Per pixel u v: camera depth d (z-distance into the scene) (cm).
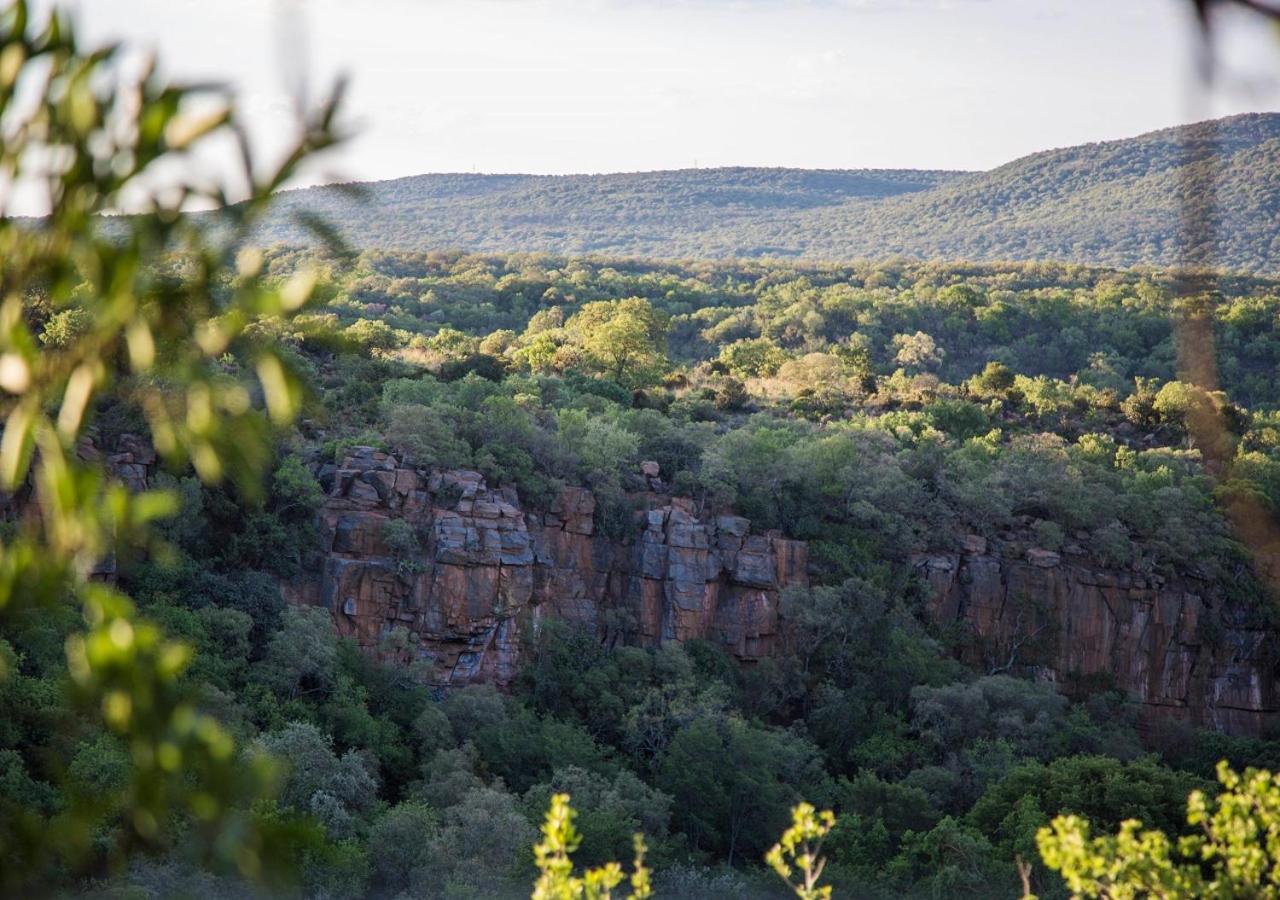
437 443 7319
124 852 425
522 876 4353
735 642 7500
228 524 6494
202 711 4769
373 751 5578
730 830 5781
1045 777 5350
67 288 385
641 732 6334
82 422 385
